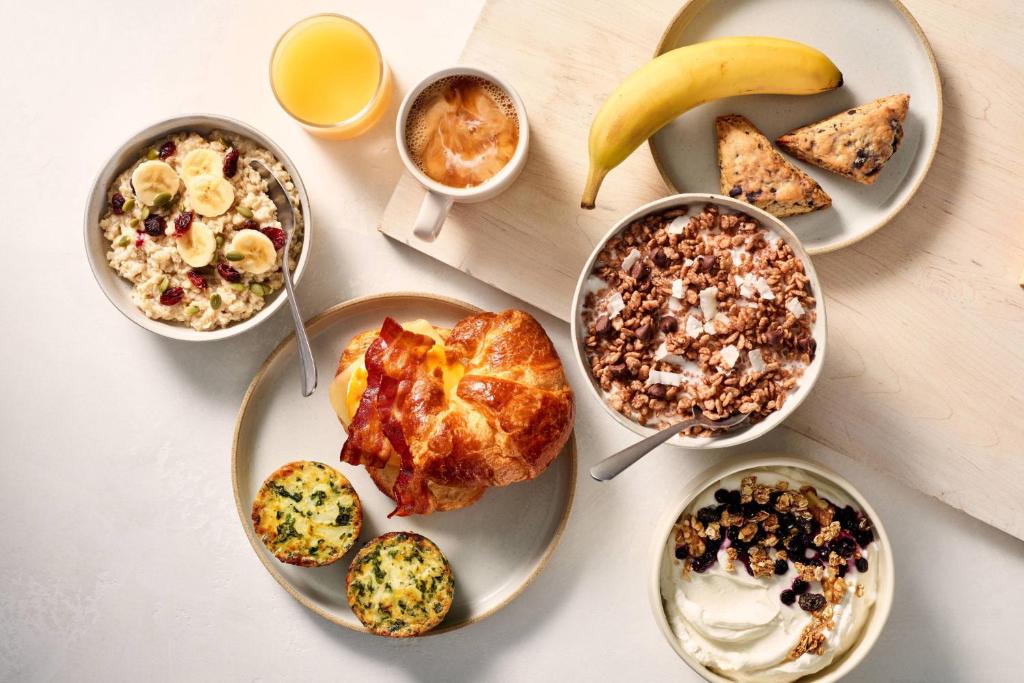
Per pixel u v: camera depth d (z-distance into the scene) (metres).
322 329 0.89
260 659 0.93
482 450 0.81
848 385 0.86
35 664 0.93
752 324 0.78
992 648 0.90
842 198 0.85
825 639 0.87
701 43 0.81
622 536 0.91
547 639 0.92
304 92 0.88
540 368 0.82
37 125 0.91
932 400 0.86
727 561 0.87
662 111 0.80
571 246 0.87
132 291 0.86
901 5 0.82
